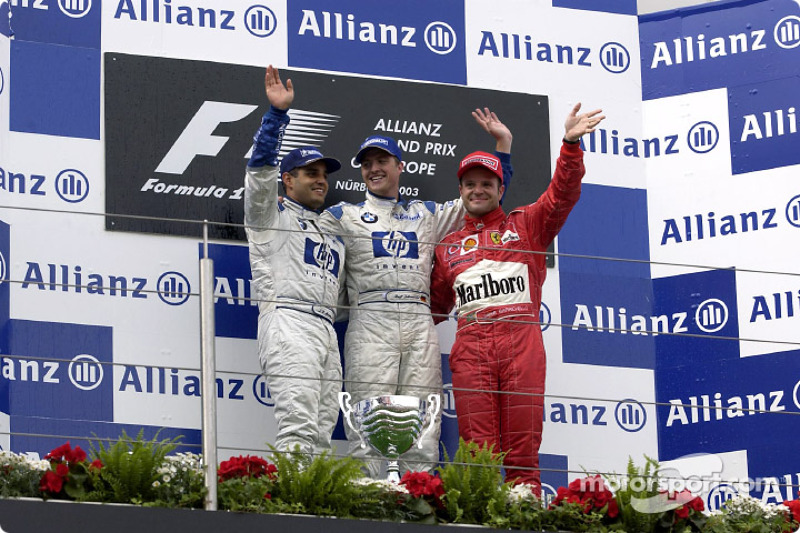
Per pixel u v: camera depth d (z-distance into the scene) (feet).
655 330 95.25
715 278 96.27
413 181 94.02
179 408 82.02
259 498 69.41
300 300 83.97
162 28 92.48
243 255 89.81
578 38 99.30
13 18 90.58
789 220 97.60
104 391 81.10
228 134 91.86
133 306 82.84
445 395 85.92
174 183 90.33
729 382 91.91
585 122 85.51
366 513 70.95
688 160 98.89
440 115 95.45
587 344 89.30
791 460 90.07
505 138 91.97
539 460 86.33
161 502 68.44
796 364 93.25
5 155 88.53
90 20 91.66
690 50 100.42
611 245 96.63
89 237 87.81
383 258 86.22
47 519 66.44
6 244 86.02
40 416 79.66
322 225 86.69
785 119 99.04
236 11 93.81
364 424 77.77
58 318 84.74
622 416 88.28
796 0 100.68
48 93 90.02
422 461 75.05
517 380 82.79
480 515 72.43
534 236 86.17
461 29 97.25
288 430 81.71
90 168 89.51
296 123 93.20
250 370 86.43
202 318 70.38
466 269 85.61
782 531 77.46
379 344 84.74
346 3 95.71
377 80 95.09
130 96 91.04
